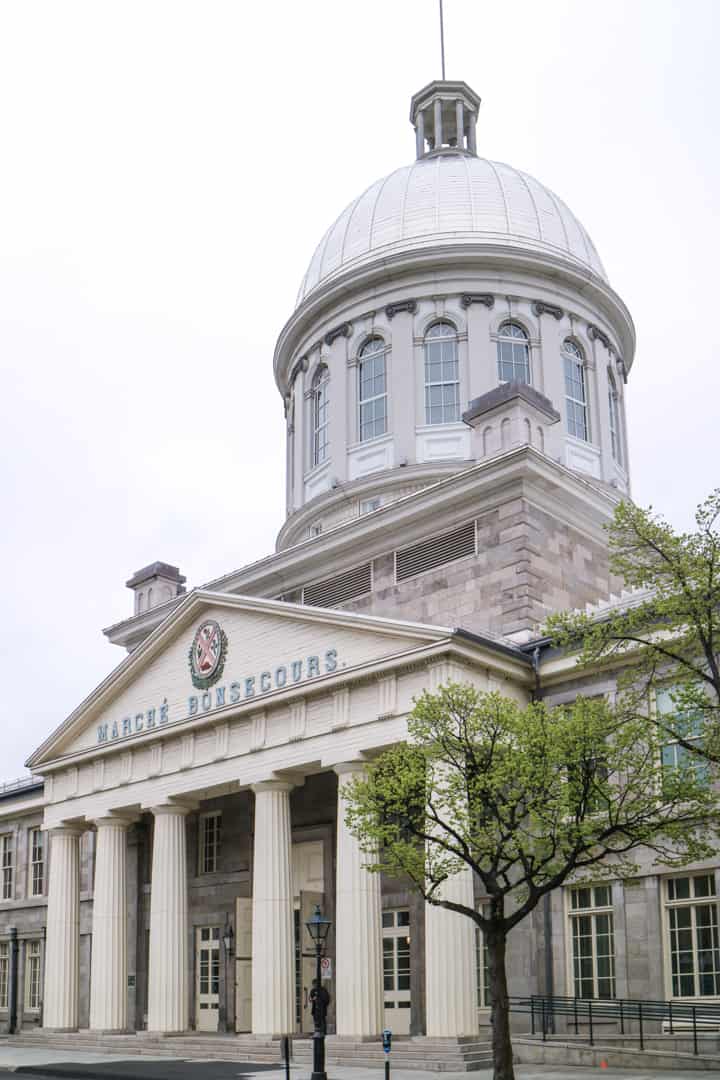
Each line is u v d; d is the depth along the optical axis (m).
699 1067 27.58
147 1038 39.91
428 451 51.56
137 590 58.34
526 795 26.36
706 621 25.48
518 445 40.09
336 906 36.81
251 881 43.44
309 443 56.84
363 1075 29.06
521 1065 30.20
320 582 46.56
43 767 47.50
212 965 44.31
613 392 56.81
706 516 25.69
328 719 36.62
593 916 33.22
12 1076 34.09
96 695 45.69
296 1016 38.22
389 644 35.47
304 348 57.91
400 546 43.78
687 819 26.55
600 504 42.25
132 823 46.78
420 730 26.73
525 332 53.44
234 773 39.22
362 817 28.61
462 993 31.36
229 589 49.84
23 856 55.81
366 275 54.50
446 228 55.91
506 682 35.25
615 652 27.53
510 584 39.66
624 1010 31.34
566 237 57.09
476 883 35.19
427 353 53.28
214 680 41.19
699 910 31.06
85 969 50.59
